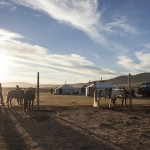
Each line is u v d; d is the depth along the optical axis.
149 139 6.84
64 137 7.20
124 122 9.77
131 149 5.80
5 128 8.75
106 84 41.41
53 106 17.64
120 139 6.86
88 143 6.42
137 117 11.30
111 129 8.44
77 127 8.88
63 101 24.48
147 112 13.48
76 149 5.86
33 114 12.77
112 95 16.89
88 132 7.91
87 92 40.72
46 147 6.05
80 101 24.62
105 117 11.41
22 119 10.97
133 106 17.52
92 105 18.97
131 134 7.54
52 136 7.36
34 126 9.18
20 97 16.89
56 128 8.71
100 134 7.56
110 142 6.51
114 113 12.99
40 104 20.08
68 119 10.95
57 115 12.41
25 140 6.84
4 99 26.88
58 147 6.05
